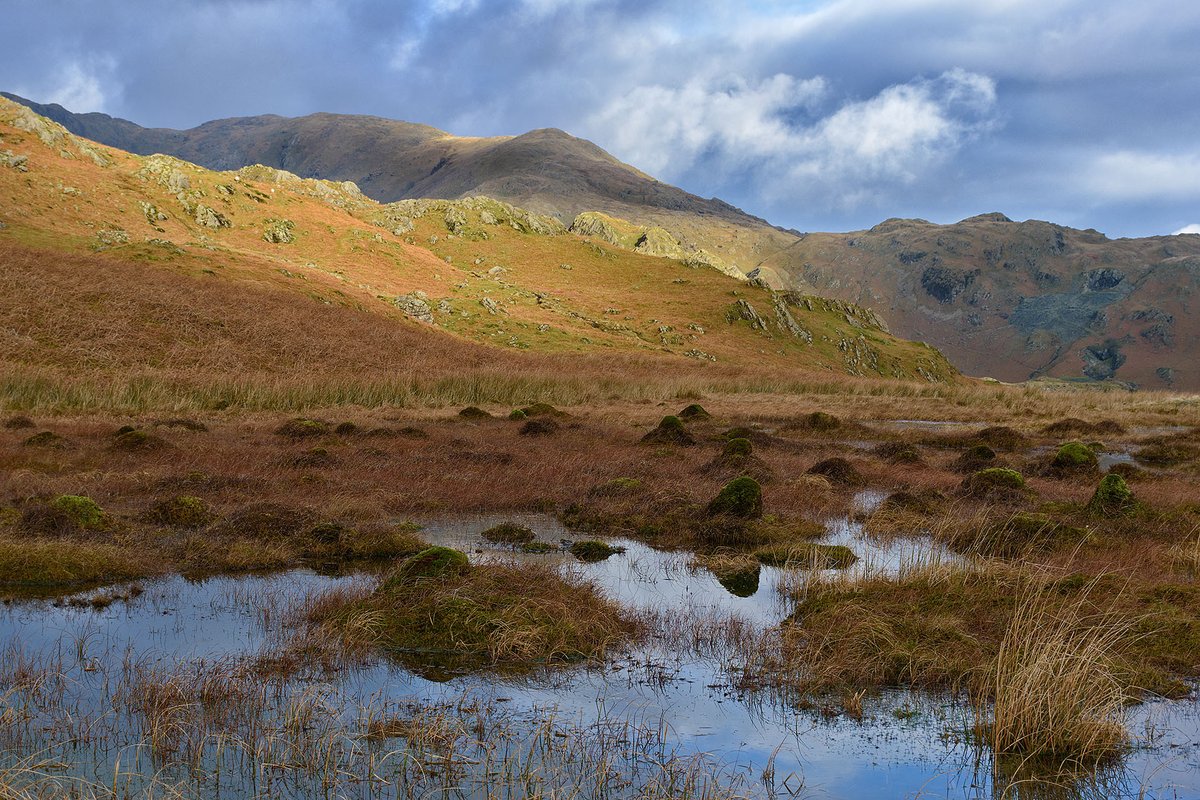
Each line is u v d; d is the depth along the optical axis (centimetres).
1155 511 1323
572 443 2136
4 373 2773
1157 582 976
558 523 1327
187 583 985
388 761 587
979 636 817
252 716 646
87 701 668
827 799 548
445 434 2245
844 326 12769
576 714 675
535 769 576
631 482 1516
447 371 4356
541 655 783
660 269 12506
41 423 2211
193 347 4003
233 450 1830
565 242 13012
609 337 8269
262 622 856
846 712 687
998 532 1189
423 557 931
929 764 604
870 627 816
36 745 599
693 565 1106
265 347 4266
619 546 1205
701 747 623
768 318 10756
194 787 545
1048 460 1842
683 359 7250
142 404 2720
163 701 655
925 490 1567
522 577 938
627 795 547
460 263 11400
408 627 818
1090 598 902
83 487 1376
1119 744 627
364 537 1152
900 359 12250
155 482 1434
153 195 8375
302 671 741
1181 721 672
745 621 880
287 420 2547
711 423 2861
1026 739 620
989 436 2466
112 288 4406
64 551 1012
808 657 775
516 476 1625
